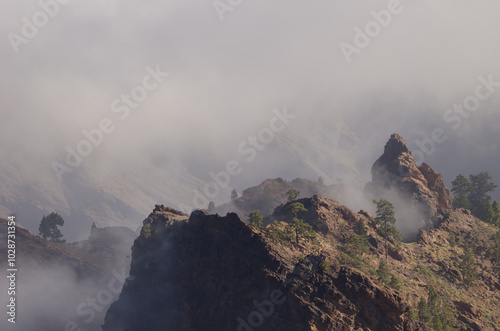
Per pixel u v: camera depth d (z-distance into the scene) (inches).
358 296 5014.8
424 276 6776.6
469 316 6358.3
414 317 5639.8
